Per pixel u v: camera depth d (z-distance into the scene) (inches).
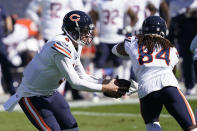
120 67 1294.3
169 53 643.5
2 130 921.5
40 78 626.5
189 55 1307.8
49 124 622.8
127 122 973.8
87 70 1492.4
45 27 1263.5
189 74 1317.7
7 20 1229.1
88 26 629.3
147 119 639.8
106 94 637.3
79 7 1268.5
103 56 1268.5
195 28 1296.8
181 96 616.1
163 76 624.4
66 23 628.7
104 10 1258.6
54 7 1252.5
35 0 1289.4
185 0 1300.4
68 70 608.4
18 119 1038.4
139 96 634.8
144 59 636.7
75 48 634.2
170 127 900.0
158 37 648.4
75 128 650.8
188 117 605.3
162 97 618.2
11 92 1215.6
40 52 629.3
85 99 1349.7
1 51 1199.6
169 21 1275.8
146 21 659.4
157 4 1278.3
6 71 1208.2
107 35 1264.8
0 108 1190.3
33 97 633.0
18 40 1464.1
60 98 644.1
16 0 1694.1
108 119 1011.9
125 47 664.4
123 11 1267.2
